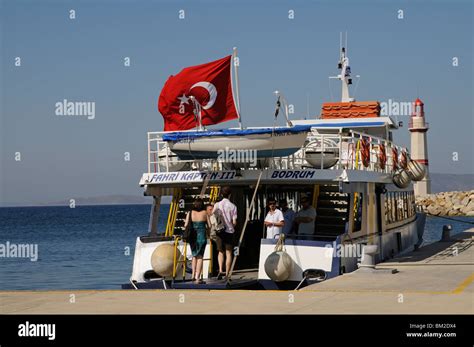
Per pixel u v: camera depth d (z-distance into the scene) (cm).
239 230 1889
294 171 1616
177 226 1838
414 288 1360
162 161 1736
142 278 1627
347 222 1662
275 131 1530
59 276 3322
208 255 1673
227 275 1528
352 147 1773
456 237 3106
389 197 2214
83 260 4322
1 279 3228
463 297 1235
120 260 4294
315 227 1778
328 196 1850
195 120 1767
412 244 2688
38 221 13162
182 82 1772
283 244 1582
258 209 2038
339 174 1603
